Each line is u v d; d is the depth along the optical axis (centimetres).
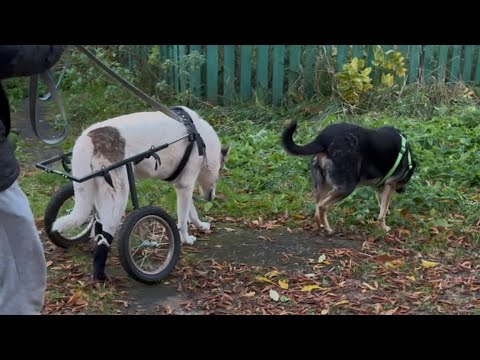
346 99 816
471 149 657
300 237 490
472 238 488
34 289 264
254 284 407
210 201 501
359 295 394
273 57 838
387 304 382
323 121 746
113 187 381
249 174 605
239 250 462
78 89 844
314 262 443
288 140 473
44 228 462
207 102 845
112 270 421
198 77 841
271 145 676
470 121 742
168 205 540
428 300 388
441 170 605
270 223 515
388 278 419
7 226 250
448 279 419
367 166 486
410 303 385
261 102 827
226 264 436
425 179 593
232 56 838
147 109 812
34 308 266
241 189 580
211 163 454
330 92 840
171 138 413
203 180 469
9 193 248
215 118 797
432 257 456
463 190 580
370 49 861
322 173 489
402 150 490
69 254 443
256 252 459
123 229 382
